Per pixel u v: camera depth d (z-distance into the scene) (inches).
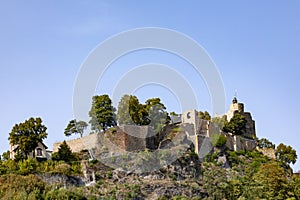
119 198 3887.8
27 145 4345.5
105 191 3944.4
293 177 4943.4
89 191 3895.2
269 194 4170.8
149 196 4010.8
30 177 3676.2
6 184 3528.5
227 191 4106.8
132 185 4040.4
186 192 4124.0
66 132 4603.8
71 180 4013.3
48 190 3587.6
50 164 4168.3
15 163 4089.6
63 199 3486.7
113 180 4104.3
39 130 4475.9
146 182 4114.2
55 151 4682.6
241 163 4928.6
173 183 4153.5
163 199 3964.1
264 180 4333.2
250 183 4269.2
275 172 4411.9
